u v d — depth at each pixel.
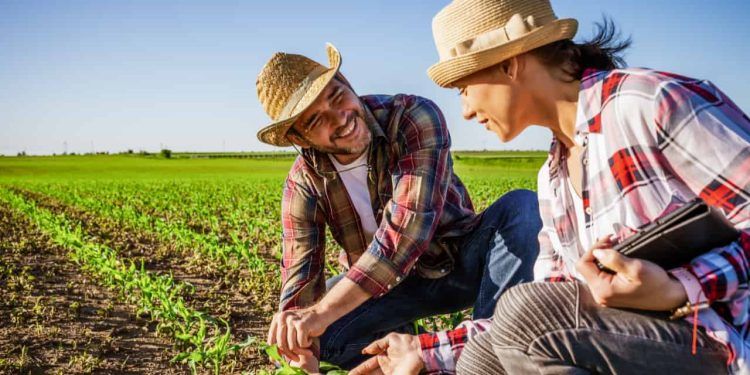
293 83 3.10
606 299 1.80
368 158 3.31
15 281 7.16
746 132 1.81
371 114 3.29
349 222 3.53
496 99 2.21
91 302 6.20
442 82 2.29
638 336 1.84
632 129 1.95
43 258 9.12
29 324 5.34
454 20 2.26
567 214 2.35
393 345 2.54
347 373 3.09
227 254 8.52
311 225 3.54
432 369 2.46
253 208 18.52
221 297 6.42
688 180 1.89
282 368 3.00
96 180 55.56
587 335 1.88
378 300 3.67
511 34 2.13
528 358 1.96
